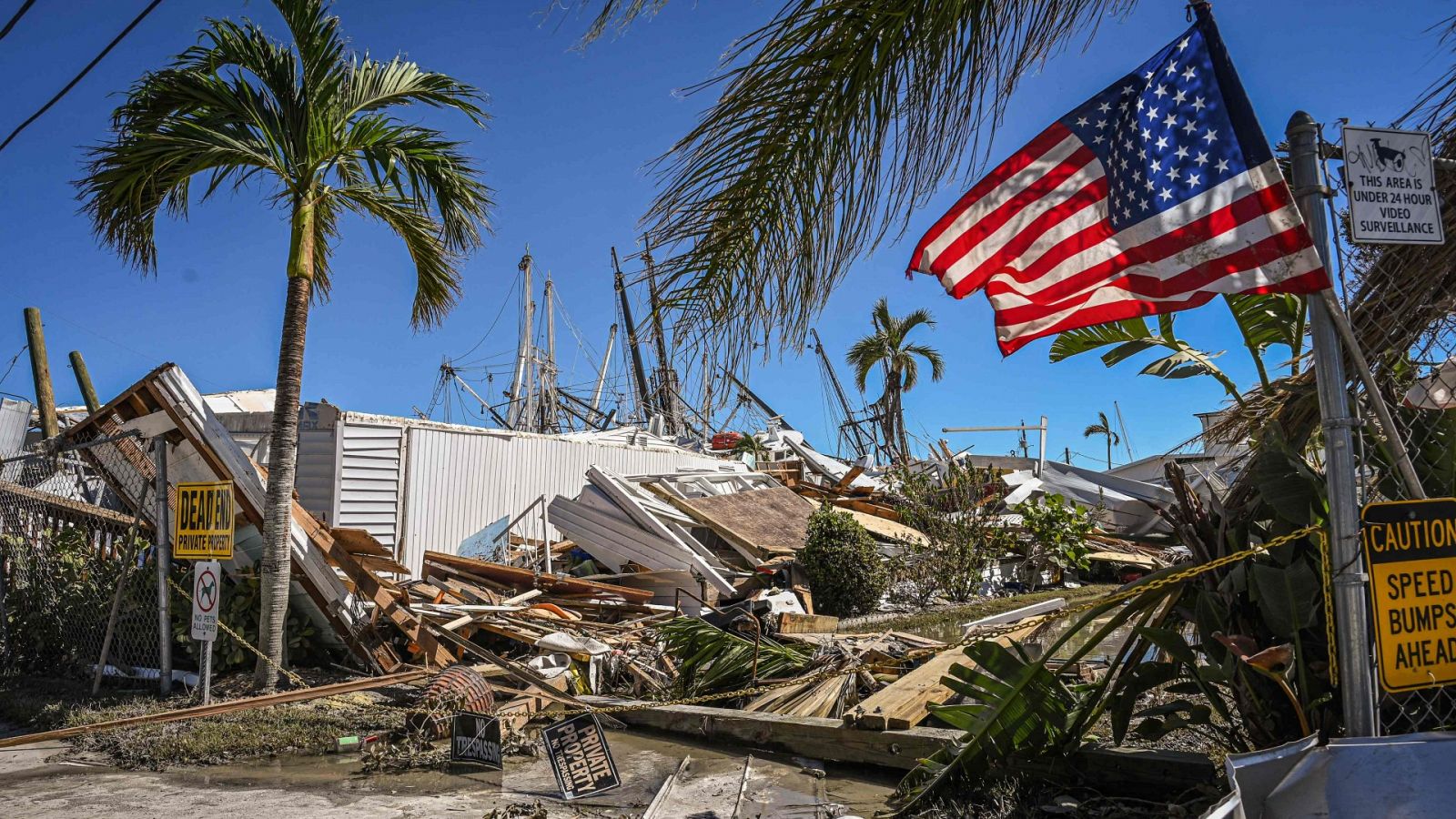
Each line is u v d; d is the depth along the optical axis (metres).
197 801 5.64
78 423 11.17
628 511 15.29
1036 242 3.76
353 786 5.91
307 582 10.10
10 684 9.91
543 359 47.28
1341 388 3.42
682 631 8.34
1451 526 3.41
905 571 19.16
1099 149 3.72
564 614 11.79
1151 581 4.92
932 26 2.83
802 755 6.41
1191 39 3.56
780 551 17.14
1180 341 5.74
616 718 7.54
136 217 8.80
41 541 11.12
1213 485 5.76
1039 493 27.64
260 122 8.70
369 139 9.02
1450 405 3.97
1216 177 3.43
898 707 6.37
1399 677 3.28
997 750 5.10
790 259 3.28
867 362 38.62
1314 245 3.36
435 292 10.10
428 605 10.94
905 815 4.98
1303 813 2.98
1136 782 5.05
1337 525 3.41
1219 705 4.93
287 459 9.13
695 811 5.24
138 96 8.32
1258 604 4.58
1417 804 2.93
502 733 6.88
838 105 3.02
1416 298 3.78
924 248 3.88
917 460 29.55
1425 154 3.42
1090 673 8.18
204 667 8.41
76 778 6.27
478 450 18.09
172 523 10.65
